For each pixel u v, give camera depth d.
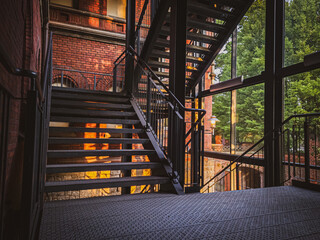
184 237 1.60
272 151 4.73
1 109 0.96
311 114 3.50
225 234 1.66
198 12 5.12
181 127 3.12
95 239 1.54
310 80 6.18
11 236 1.78
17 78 2.42
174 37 3.53
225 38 5.63
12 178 2.21
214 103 10.08
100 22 8.52
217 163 8.70
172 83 3.50
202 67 6.35
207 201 2.52
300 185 3.44
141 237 1.58
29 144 1.11
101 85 8.59
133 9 5.62
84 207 2.20
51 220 1.85
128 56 5.43
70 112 3.78
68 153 2.81
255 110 9.09
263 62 8.48
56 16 7.98
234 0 4.95
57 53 8.03
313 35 6.35
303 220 2.00
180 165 3.07
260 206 2.39
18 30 2.50
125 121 3.97
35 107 1.13
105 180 2.67
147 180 2.83
